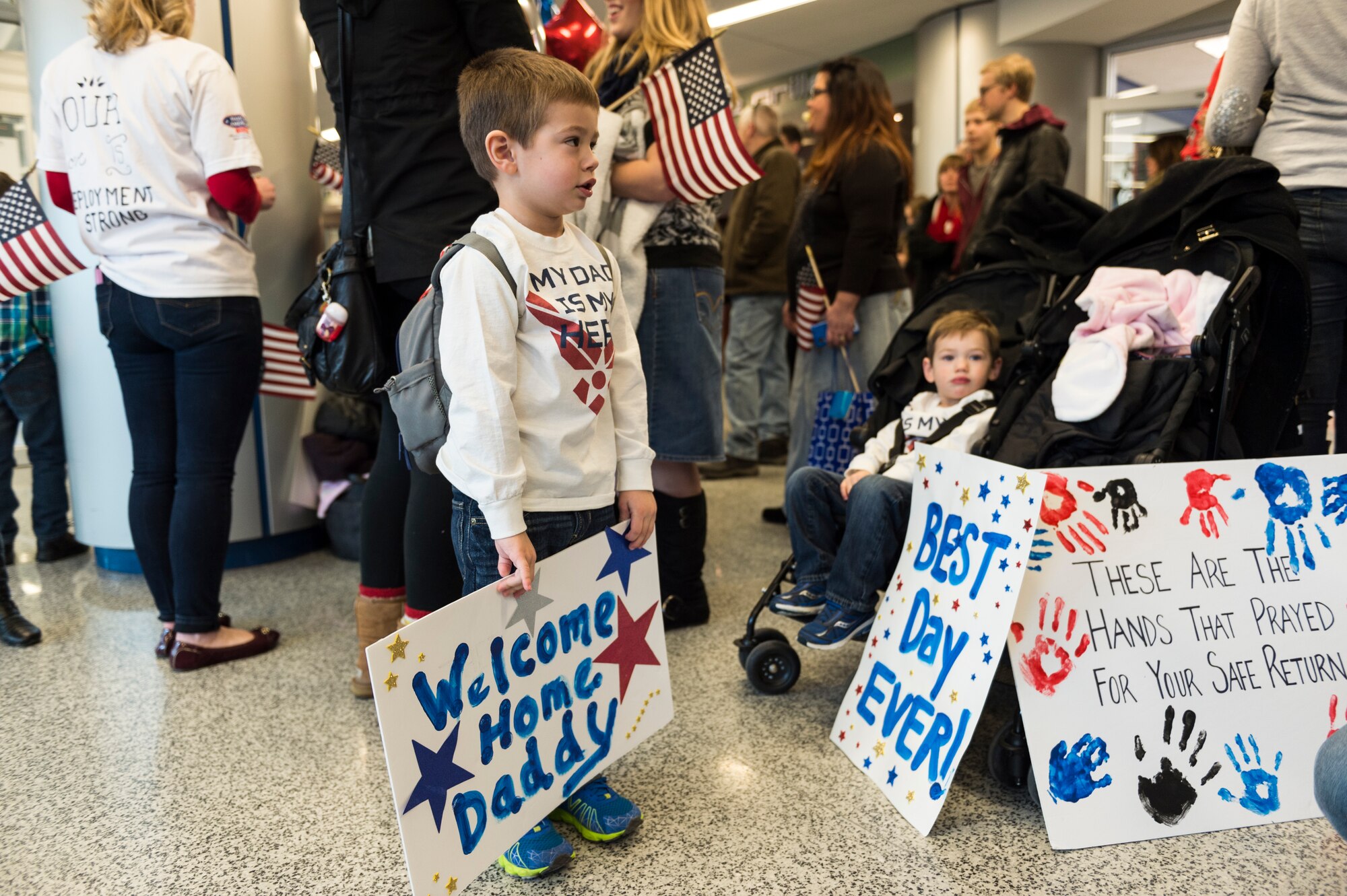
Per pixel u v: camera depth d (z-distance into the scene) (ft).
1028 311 6.89
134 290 6.94
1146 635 5.03
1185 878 4.42
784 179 14.53
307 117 10.34
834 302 10.55
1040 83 24.38
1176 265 6.07
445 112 6.01
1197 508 5.22
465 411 4.01
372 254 6.09
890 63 28.43
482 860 4.15
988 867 4.55
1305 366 5.65
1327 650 5.21
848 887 4.42
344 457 10.77
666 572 8.05
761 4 24.54
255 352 7.34
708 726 6.20
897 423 6.98
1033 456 5.78
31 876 4.61
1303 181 6.20
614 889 4.45
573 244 4.53
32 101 9.97
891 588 5.86
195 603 7.40
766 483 14.65
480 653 4.17
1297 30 6.13
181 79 6.73
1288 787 4.94
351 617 8.70
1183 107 21.65
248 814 5.20
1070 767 4.79
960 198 15.20
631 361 4.86
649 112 7.04
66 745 6.09
